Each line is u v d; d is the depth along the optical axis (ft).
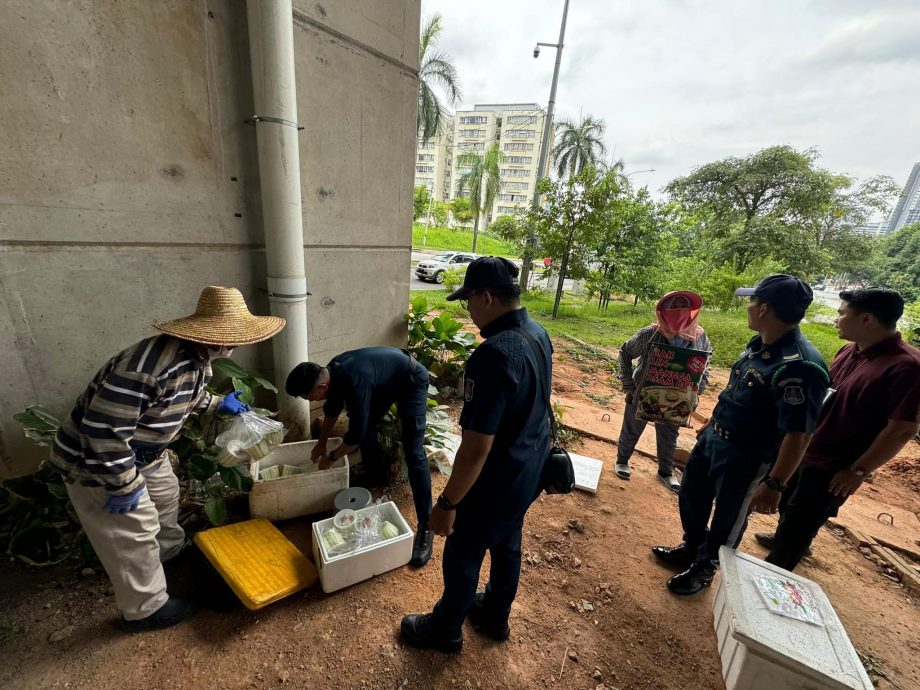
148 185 7.01
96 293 6.77
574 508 9.36
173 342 4.73
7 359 6.14
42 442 5.96
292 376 6.72
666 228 39.58
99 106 6.25
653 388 9.48
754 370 6.18
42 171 5.92
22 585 6.02
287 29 7.43
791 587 5.47
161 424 4.89
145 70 6.61
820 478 6.81
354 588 6.59
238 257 8.59
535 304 40.42
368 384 6.95
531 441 4.75
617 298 53.31
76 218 6.35
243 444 6.72
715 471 6.66
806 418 5.39
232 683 5.08
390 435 9.43
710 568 6.96
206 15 7.13
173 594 6.16
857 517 10.03
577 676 5.65
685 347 9.28
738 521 6.48
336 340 11.37
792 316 5.71
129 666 5.12
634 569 7.71
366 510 7.20
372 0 9.70
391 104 10.93
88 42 5.98
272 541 6.86
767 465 6.11
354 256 11.15
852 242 55.98
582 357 23.72
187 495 8.00
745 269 48.03
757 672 4.91
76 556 6.35
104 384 4.27
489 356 4.22
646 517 9.29
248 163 8.29
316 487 7.82
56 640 5.32
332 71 9.23
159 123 6.93
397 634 5.93
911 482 12.34
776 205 57.00
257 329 5.17
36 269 6.13
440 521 4.62
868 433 6.33
